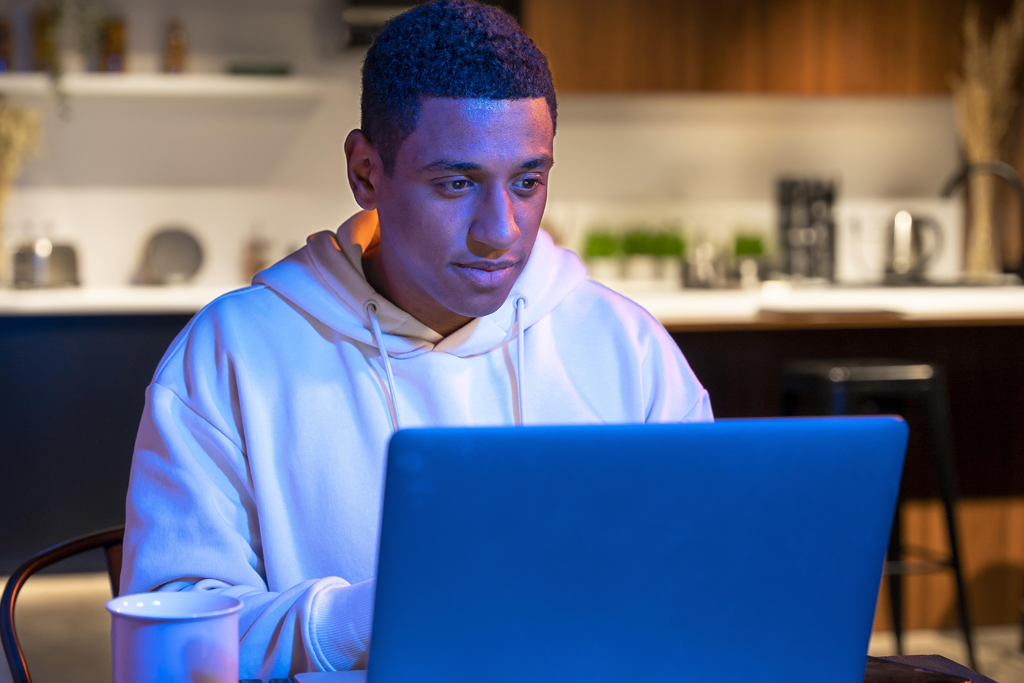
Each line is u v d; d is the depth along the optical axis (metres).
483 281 0.88
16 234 4.32
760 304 3.47
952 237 4.73
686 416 1.13
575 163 4.59
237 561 0.93
